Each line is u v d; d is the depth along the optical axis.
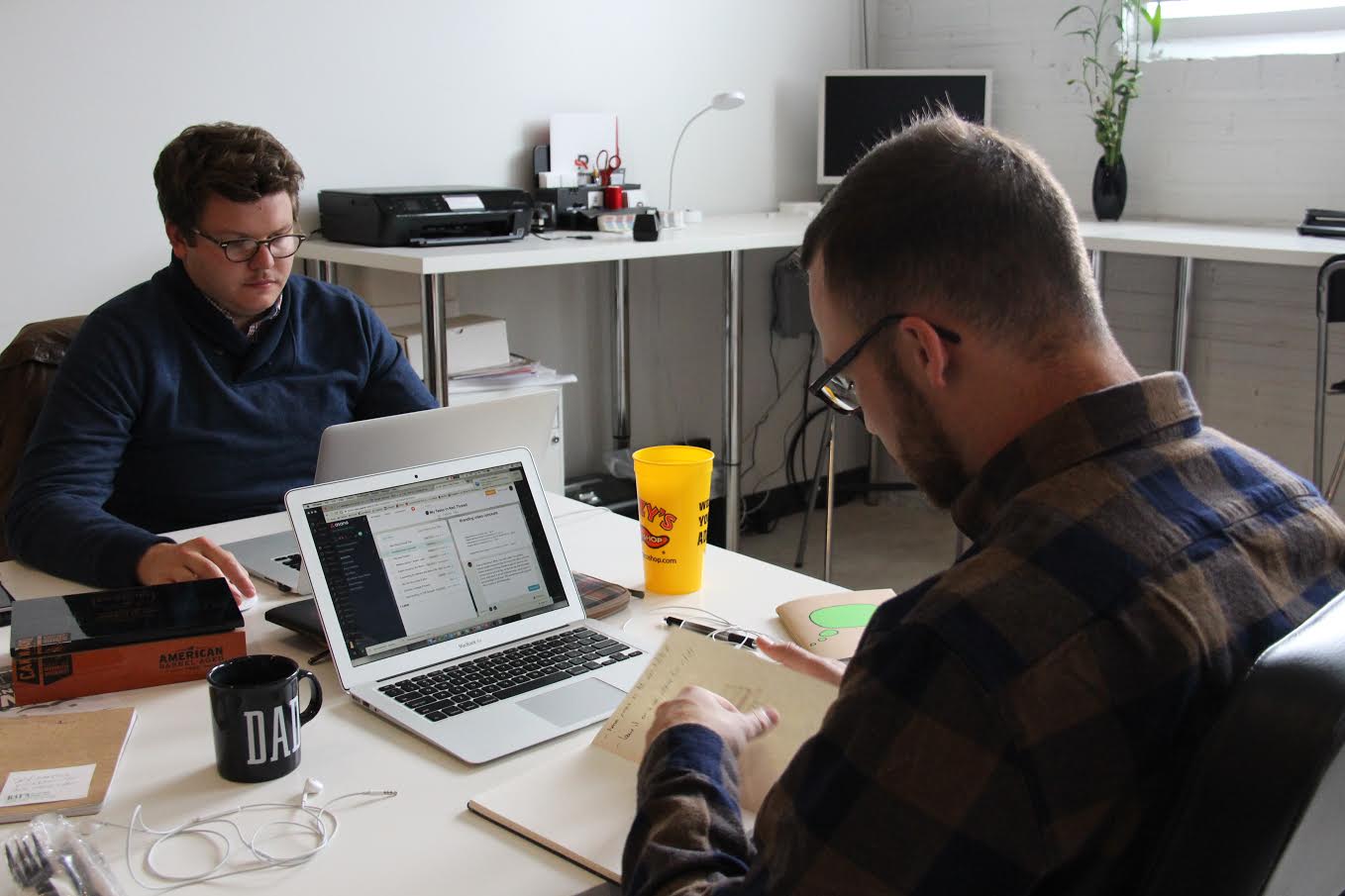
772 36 3.96
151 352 1.83
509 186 3.43
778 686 1.07
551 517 1.40
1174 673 0.66
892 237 0.75
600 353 3.77
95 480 1.73
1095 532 0.69
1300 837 0.64
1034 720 0.65
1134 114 3.70
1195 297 3.62
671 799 0.87
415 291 3.15
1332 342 3.36
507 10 3.33
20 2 2.60
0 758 1.07
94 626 1.25
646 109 3.69
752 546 3.97
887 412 0.81
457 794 1.04
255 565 1.56
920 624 0.68
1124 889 0.70
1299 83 3.34
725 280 3.33
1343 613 0.69
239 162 1.80
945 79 3.88
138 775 1.06
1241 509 0.74
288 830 0.98
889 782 0.67
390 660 1.24
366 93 3.12
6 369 2.00
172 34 2.80
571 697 1.20
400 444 1.47
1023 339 0.74
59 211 2.72
